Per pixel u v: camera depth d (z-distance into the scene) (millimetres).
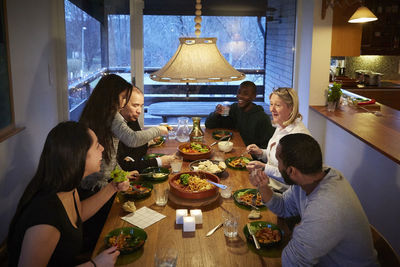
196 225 1896
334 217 1457
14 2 3021
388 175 3062
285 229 1851
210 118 3781
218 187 2199
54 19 4020
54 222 1438
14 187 3035
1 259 2693
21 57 3152
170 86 4934
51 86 3928
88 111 2455
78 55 4383
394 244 2975
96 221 2398
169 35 4730
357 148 3660
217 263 1595
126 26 4496
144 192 2186
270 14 4773
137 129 3088
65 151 1465
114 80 2512
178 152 2939
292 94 2455
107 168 2457
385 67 6168
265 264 1591
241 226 1883
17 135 3074
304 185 1603
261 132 3494
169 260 1506
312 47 4371
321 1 4273
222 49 4891
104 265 1474
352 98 4480
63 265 1551
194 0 4684
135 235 1774
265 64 4930
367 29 5762
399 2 5688
